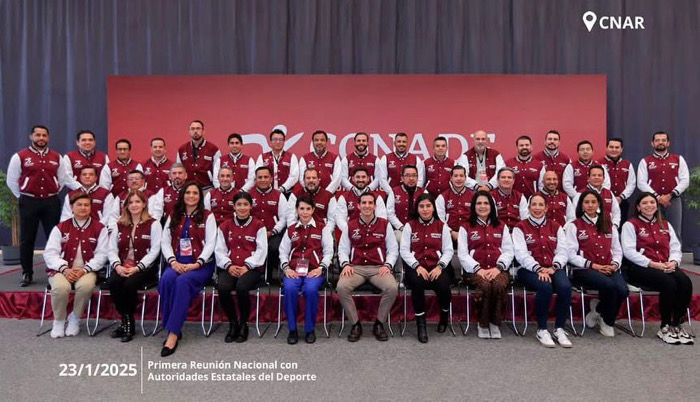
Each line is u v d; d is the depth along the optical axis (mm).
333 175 4875
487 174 4949
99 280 3773
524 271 3664
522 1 6020
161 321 3885
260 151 5855
